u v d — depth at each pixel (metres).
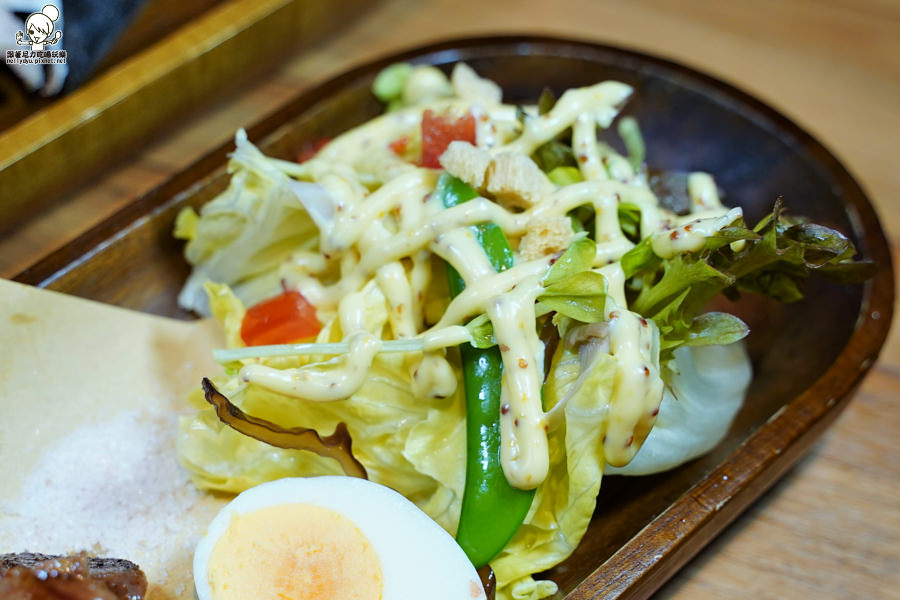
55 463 0.27
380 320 0.28
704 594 0.28
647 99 0.34
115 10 0.34
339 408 0.27
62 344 0.28
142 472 0.28
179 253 0.31
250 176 0.30
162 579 0.26
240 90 0.36
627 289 0.28
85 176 0.33
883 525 0.29
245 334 0.29
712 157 0.33
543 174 0.29
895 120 0.38
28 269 0.28
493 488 0.26
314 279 0.29
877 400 0.31
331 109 0.32
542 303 0.26
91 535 0.26
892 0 0.43
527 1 0.42
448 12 0.41
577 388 0.25
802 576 0.28
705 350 0.29
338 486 0.26
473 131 0.30
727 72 0.39
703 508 0.25
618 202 0.28
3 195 0.30
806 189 0.31
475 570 0.25
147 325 0.30
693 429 0.28
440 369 0.26
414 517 0.25
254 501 0.25
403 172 0.29
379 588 0.25
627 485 0.28
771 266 0.27
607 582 0.24
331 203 0.29
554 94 0.35
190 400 0.28
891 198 0.36
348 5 0.38
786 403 0.28
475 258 0.27
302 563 0.25
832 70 0.40
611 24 0.41
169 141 0.35
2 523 0.26
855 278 0.28
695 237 0.27
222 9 0.35
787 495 0.29
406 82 0.33
